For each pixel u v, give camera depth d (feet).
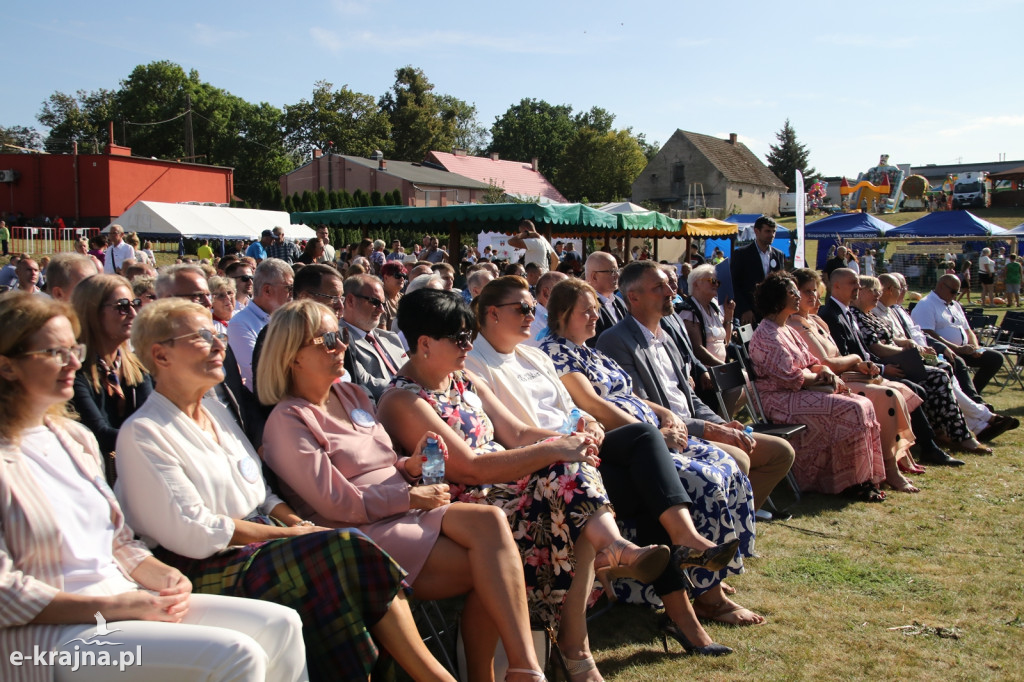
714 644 10.64
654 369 15.12
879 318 24.95
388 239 108.47
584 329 13.79
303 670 7.21
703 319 21.90
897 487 18.42
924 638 10.94
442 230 62.49
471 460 10.07
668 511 10.71
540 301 18.35
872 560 13.89
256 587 7.79
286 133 235.81
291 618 7.20
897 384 20.70
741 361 18.97
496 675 9.55
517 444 11.39
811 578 13.09
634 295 15.37
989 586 12.70
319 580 7.70
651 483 10.80
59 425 7.67
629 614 12.01
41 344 7.04
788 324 19.92
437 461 9.71
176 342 8.29
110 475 9.37
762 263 27.66
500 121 301.02
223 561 8.09
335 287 14.92
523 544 10.06
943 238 82.53
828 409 17.76
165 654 6.56
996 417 23.00
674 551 10.62
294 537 7.91
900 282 25.39
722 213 182.19
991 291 77.10
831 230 86.02
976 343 29.30
